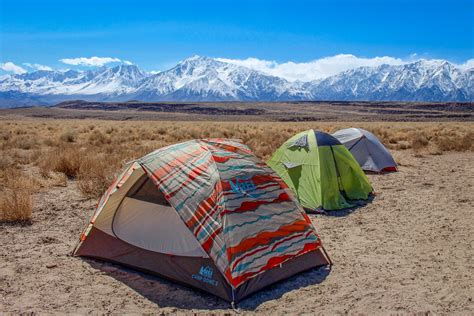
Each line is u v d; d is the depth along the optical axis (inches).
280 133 1327.5
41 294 245.8
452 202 468.4
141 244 293.4
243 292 246.5
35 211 414.0
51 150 865.5
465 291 249.9
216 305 238.5
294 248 281.7
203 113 7396.7
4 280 261.9
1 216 384.5
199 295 250.8
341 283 264.1
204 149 303.0
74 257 304.5
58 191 499.2
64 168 602.2
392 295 246.4
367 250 321.7
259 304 239.0
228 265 249.4
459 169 690.8
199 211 271.3
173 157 300.5
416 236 354.6
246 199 279.6
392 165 668.7
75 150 801.6
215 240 259.1
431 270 282.0
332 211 434.9
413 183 575.5
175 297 247.9
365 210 439.8
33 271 277.4
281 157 486.9
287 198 303.0
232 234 260.4
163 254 279.6
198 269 260.4
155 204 304.2
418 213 426.0
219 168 286.0
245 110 7421.3
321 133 481.4
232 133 1305.4
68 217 400.2
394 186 557.0
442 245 331.6
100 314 224.7
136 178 316.5
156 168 294.5
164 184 285.7
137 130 1517.0
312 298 245.1
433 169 692.1
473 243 335.0
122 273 279.7
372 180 598.5
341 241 343.6
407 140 1213.7
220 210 268.1
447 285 258.5
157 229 293.1
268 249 269.3
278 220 286.4
